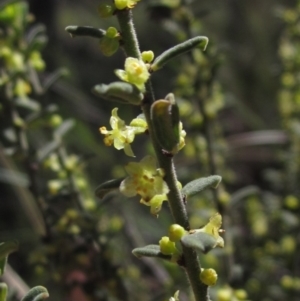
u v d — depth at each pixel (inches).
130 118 19.6
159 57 8.2
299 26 17.2
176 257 8.4
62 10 29.0
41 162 12.6
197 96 14.8
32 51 12.8
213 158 15.0
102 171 21.1
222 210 14.0
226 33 30.5
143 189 8.0
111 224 15.1
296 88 17.3
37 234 16.4
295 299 14.4
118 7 8.1
